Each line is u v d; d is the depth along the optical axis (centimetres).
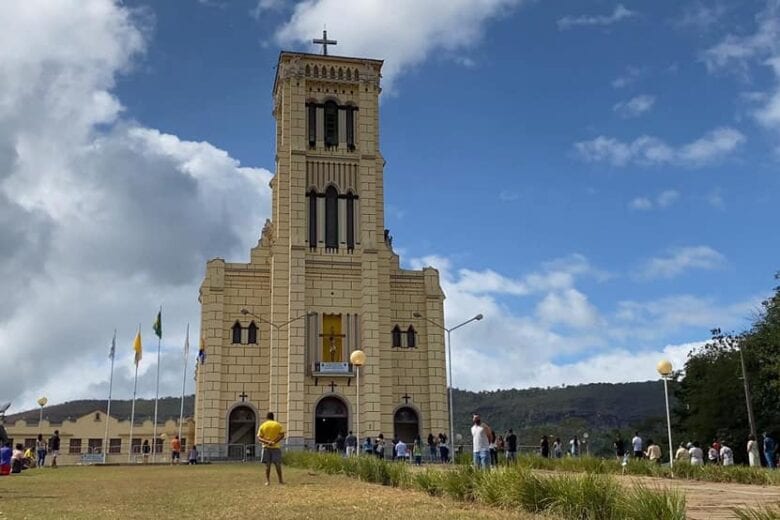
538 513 1814
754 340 7419
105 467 5762
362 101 8188
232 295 7644
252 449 7256
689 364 8644
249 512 1908
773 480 3117
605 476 1831
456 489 2220
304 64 8181
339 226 7850
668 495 1496
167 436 10981
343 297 7656
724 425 7788
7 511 1959
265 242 7856
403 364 7750
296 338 7362
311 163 7950
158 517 1808
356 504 2098
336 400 7475
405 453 5922
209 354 7375
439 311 7925
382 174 8156
